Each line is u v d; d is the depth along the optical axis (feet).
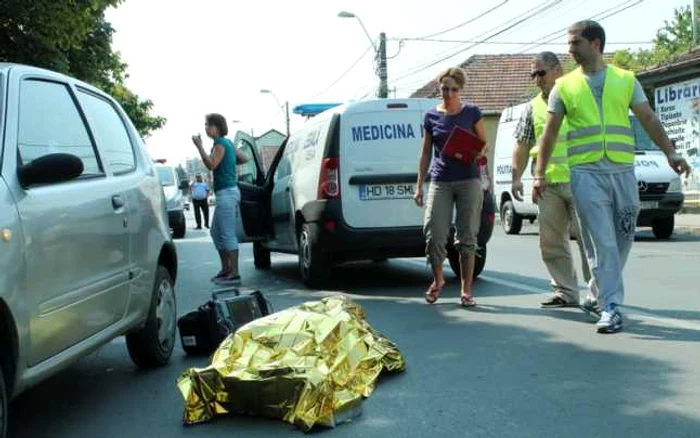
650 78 70.74
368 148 28.14
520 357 17.54
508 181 57.72
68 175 12.27
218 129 31.86
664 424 13.00
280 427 13.50
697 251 38.75
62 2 39.73
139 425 14.10
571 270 23.20
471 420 13.56
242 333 14.85
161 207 18.60
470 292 24.18
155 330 17.81
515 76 127.75
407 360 17.70
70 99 15.44
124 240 15.56
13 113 12.82
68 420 14.49
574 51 19.31
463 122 23.15
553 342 18.80
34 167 12.05
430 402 14.61
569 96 19.42
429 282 30.45
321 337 14.83
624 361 16.81
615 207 19.48
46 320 12.10
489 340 19.31
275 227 34.47
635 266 32.60
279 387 13.64
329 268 29.14
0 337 11.14
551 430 12.92
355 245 27.89
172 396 15.90
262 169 38.42
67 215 13.03
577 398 14.49
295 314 15.48
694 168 68.59
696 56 66.90
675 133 71.15
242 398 13.91
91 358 19.57
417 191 24.40
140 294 16.56
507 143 58.90
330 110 29.45
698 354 17.19
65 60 43.65
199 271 38.58
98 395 16.14
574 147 19.44
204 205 85.05
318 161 28.55
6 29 40.52
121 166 16.84
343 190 27.94
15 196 11.72
